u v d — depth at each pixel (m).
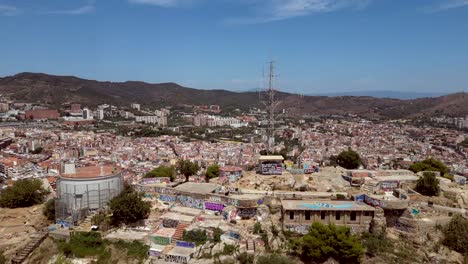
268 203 63.22
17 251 56.53
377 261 52.41
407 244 56.03
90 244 56.41
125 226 61.06
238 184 74.94
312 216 58.09
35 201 75.00
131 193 64.75
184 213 63.56
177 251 53.62
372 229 57.56
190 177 95.44
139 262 53.06
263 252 53.47
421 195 69.50
